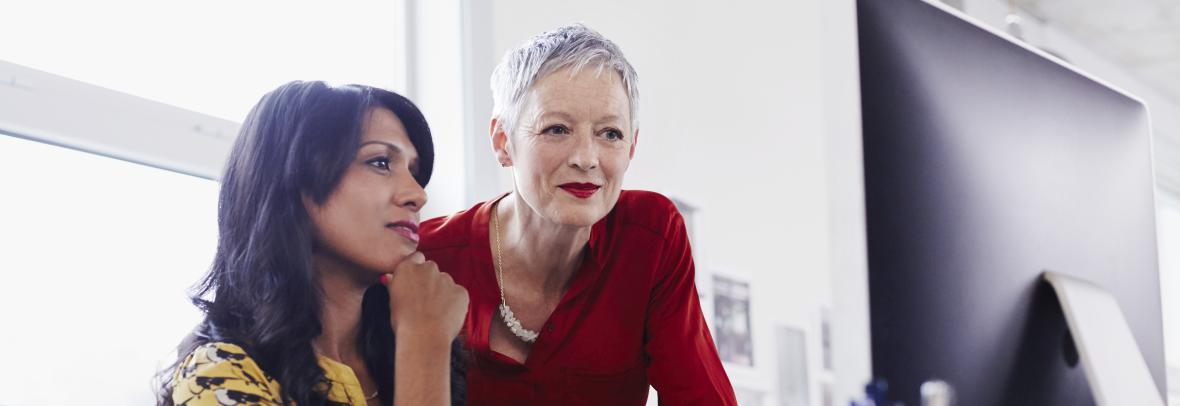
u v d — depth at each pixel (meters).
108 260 1.47
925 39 1.09
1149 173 1.36
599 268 1.38
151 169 1.53
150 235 1.52
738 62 2.62
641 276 1.42
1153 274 1.34
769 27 2.81
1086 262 1.24
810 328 2.80
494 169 1.86
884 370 1.00
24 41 1.42
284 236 1.08
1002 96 1.16
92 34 1.50
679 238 1.48
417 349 1.15
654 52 2.28
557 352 1.37
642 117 2.20
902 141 1.04
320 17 1.85
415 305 1.16
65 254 1.42
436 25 1.89
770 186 2.71
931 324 1.05
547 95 1.23
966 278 1.09
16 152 1.39
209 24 1.67
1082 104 1.26
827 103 1.05
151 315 1.51
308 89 1.14
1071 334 1.21
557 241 1.33
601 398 1.42
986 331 1.11
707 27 2.51
